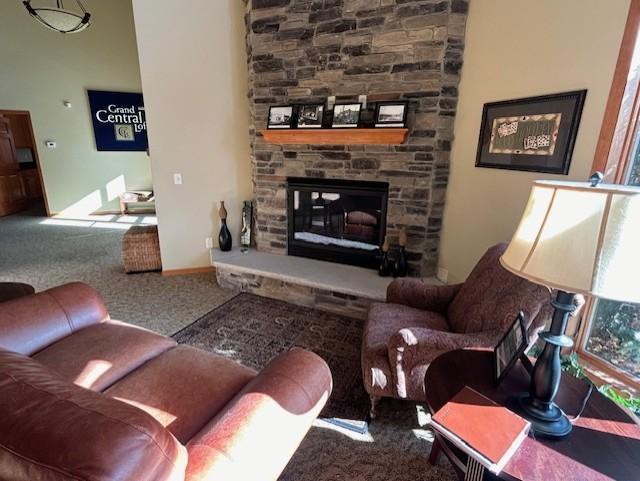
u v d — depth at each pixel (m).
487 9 2.35
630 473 0.94
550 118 1.96
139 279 3.83
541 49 2.00
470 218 2.65
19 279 3.82
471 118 2.57
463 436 1.02
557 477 0.92
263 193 3.57
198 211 3.86
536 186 1.03
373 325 1.98
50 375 0.87
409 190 2.91
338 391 2.07
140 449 0.69
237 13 3.45
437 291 2.21
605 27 1.67
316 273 3.14
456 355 1.48
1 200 6.95
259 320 2.90
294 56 3.06
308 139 3.10
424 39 2.59
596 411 1.17
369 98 2.86
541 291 1.51
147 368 1.50
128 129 7.16
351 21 2.79
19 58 6.14
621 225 0.86
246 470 0.95
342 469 1.58
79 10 6.25
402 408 1.94
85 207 7.14
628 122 1.65
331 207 3.33
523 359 1.32
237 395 1.26
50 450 0.66
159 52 3.38
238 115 3.69
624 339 1.80
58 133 6.66
